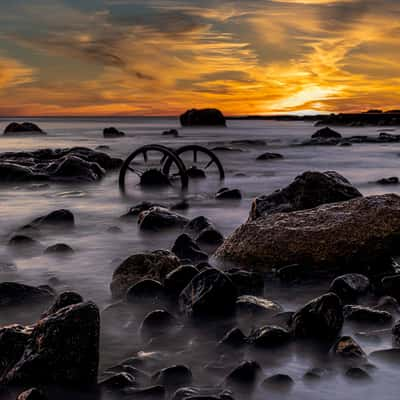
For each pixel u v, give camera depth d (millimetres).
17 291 6199
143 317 5898
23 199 15672
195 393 4152
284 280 7312
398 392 4223
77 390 4285
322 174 10930
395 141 49250
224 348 5062
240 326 5625
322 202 10633
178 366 4516
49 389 4293
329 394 4195
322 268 7637
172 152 16812
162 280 6684
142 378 4508
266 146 44062
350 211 8125
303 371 4609
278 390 4250
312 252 7664
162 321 5602
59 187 18203
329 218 8031
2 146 44688
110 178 21062
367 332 5387
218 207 13875
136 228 10977
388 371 4559
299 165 27641
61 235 10367
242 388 4297
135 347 5156
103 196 16219
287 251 7703
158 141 52188
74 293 5562
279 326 5520
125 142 50469
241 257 7875
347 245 7703
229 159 31328
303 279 7371
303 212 8312
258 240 7883
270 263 7703
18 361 4465
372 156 33531
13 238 9352
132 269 6742
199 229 10016
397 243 7895
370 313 5637
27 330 4742
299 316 5328
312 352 4969
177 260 6984
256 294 6754
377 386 4309
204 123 101812
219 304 5867
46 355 4375
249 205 14148
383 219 7930
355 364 4672
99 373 4570
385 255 7824
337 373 4539
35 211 13609
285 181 20297
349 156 33500
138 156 33438
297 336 5246
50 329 4480
